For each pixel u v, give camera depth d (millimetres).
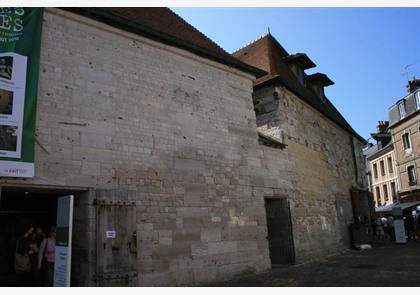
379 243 18047
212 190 8680
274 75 12211
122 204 6793
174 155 8133
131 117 7605
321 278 8086
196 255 7926
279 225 10766
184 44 8781
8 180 5812
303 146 12789
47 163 6262
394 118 31094
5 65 6059
